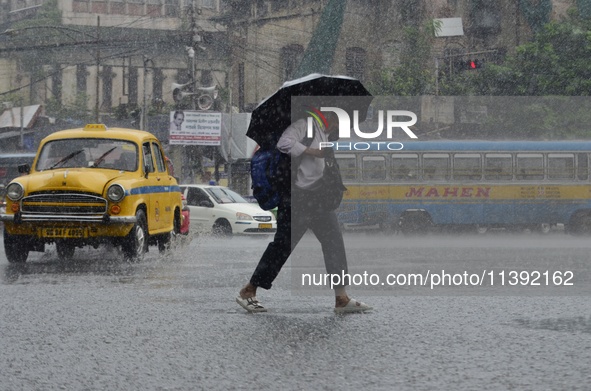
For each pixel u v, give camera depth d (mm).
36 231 17703
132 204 18000
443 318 9336
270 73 68812
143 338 8102
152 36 91188
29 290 12219
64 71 91125
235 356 7195
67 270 15914
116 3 94688
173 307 10312
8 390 6066
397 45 64562
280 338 8055
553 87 53469
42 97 91312
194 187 34500
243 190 55688
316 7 66438
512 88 54625
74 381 6328
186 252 21516
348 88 9703
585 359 6980
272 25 68500
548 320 9172
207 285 12961
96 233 17703
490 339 7973
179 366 6812
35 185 17797
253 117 9625
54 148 19203
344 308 9805
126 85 91625
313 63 65750
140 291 12102
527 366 6727
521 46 54906
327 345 7684
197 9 53375
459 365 6781
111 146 19234
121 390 6043
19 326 8859
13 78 91938
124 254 18172
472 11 64438
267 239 30859
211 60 90250
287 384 6148
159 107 70562
